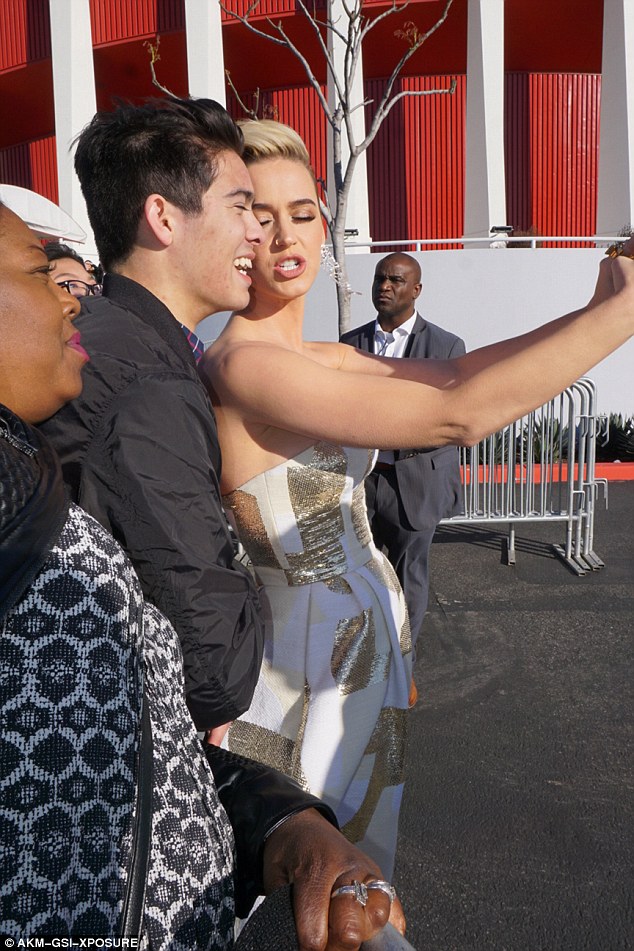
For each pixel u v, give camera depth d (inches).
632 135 531.8
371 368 85.3
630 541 305.4
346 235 492.4
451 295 473.1
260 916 43.6
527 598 249.4
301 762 77.9
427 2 557.0
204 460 57.6
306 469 77.5
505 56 656.4
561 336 61.4
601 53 645.9
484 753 161.9
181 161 64.2
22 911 32.3
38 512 36.4
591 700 183.5
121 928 35.4
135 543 54.7
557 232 688.4
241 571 61.9
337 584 81.0
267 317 83.5
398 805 83.8
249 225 68.7
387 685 82.5
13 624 34.7
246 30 586.6
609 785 149.7
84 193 67.8
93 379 54.7
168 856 40.9
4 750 33.1
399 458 190.1
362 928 41.0
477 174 557.3
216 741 77.7
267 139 79.1
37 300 43.9
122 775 35.8
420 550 194.1
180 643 55.9
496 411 63.6
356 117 539.8
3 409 40.3
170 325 62.5
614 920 114.7
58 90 578.6
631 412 473.1
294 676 79.8
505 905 118.2
